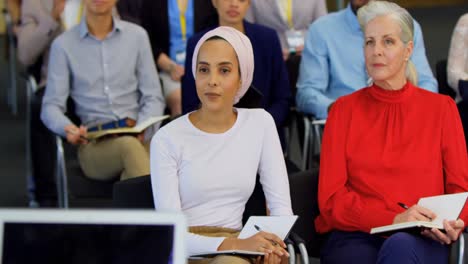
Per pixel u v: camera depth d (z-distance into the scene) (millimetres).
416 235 3990
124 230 2256
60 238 2244
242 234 3768
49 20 6449
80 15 6535
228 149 3975
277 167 4098
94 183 5582
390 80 4297
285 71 5746
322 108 5828
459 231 3930
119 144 5387
